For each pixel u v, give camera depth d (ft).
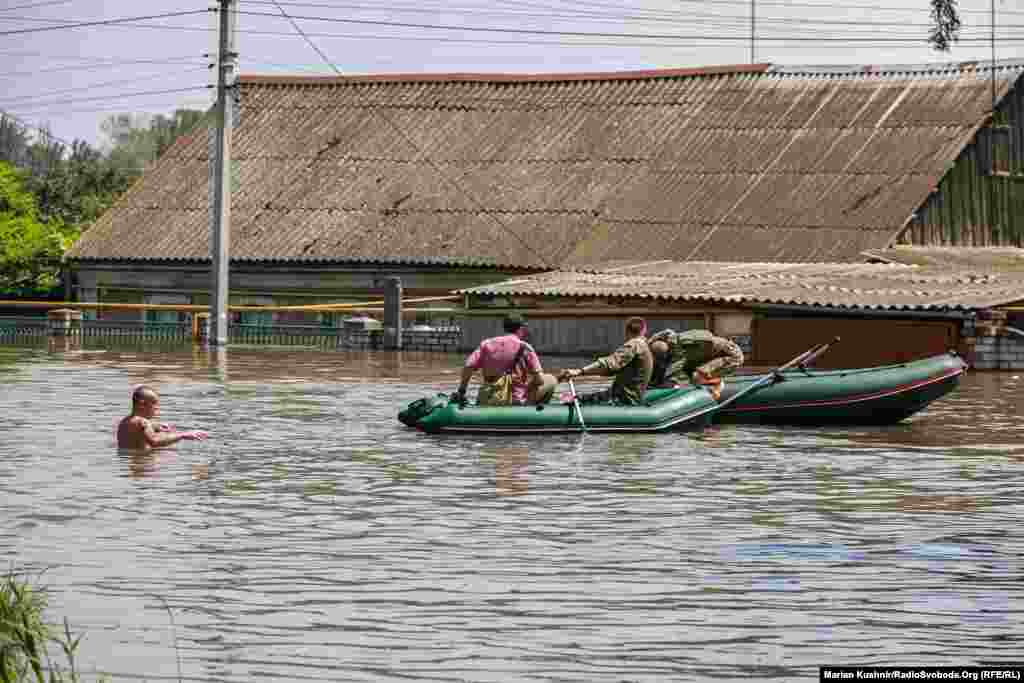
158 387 141.69
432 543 60.70
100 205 346.95
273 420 110.32
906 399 108.58
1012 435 103.19
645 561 57.21
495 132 276.41
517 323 103.76
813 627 47.42
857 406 107.96
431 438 98.27
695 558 57.88
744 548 60.03
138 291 269.03
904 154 242.58
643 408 101.91
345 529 63.77
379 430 103.19
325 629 46.85
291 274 257.75
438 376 160.45
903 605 50.26
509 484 77.36
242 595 51.16
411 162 272.72
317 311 237.25
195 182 280.51
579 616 48.62
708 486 77.20
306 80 299.79
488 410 99.66
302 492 74.08
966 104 248.11
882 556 58.49
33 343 230.89
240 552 58.44
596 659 43.78
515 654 44.27
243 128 290.35
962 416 117.70
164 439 93.09
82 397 128.57
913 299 178.09
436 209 259.19
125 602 49.96
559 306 204.85
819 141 251.60
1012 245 242.99
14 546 59.16
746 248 233.96
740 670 42.83
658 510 69.36
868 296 181.78
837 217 234.99
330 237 258.16
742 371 173.27
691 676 42.27
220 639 45.65
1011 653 44.60
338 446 93.56
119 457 87.04
